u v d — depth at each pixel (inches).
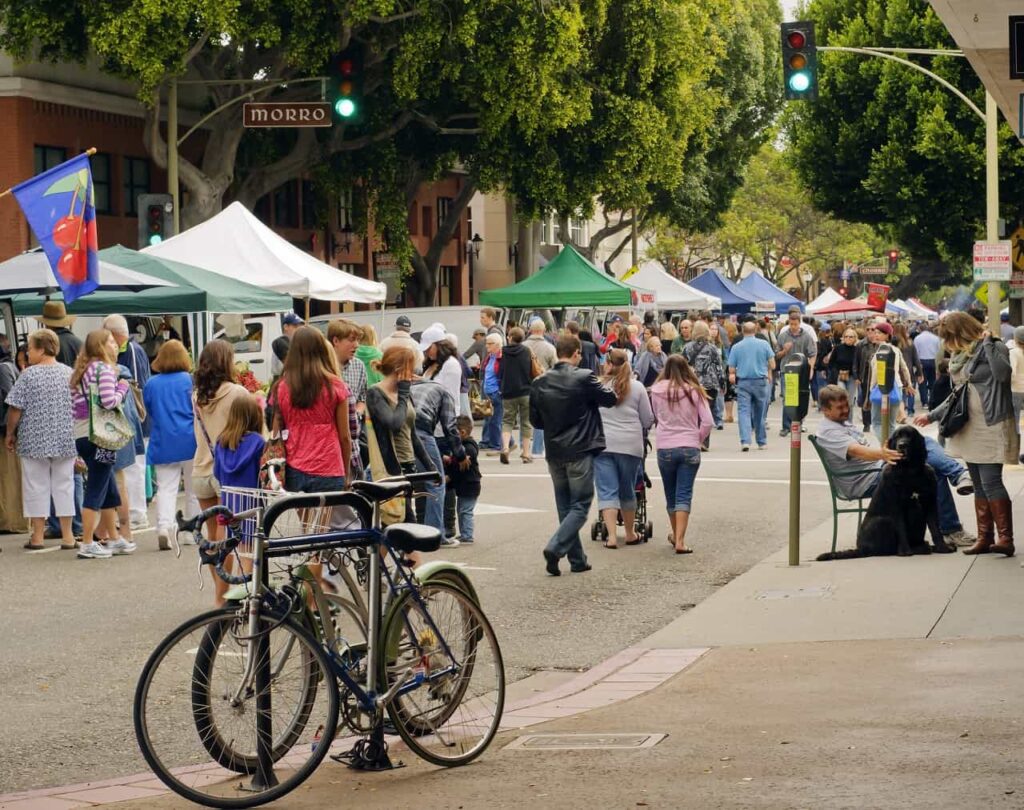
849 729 379.2
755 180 4645.7
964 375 671.1
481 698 376.5
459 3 1711.4
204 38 1542.8
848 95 2456.9
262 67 1780.3
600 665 498.9
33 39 1738.4
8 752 408.5
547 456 702.5
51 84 1777.8
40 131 1777.8
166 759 333.7
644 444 783.1
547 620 593.3
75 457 778.2
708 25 2295.8
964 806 301.6
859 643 502.6
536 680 489.1
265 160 1955.0
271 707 337.4
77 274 886.4
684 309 2472.9
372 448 665.0
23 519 848.9
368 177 2041.1
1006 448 669.3
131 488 864.3
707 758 356.8
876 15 2432.3
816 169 2514.8
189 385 766.5
